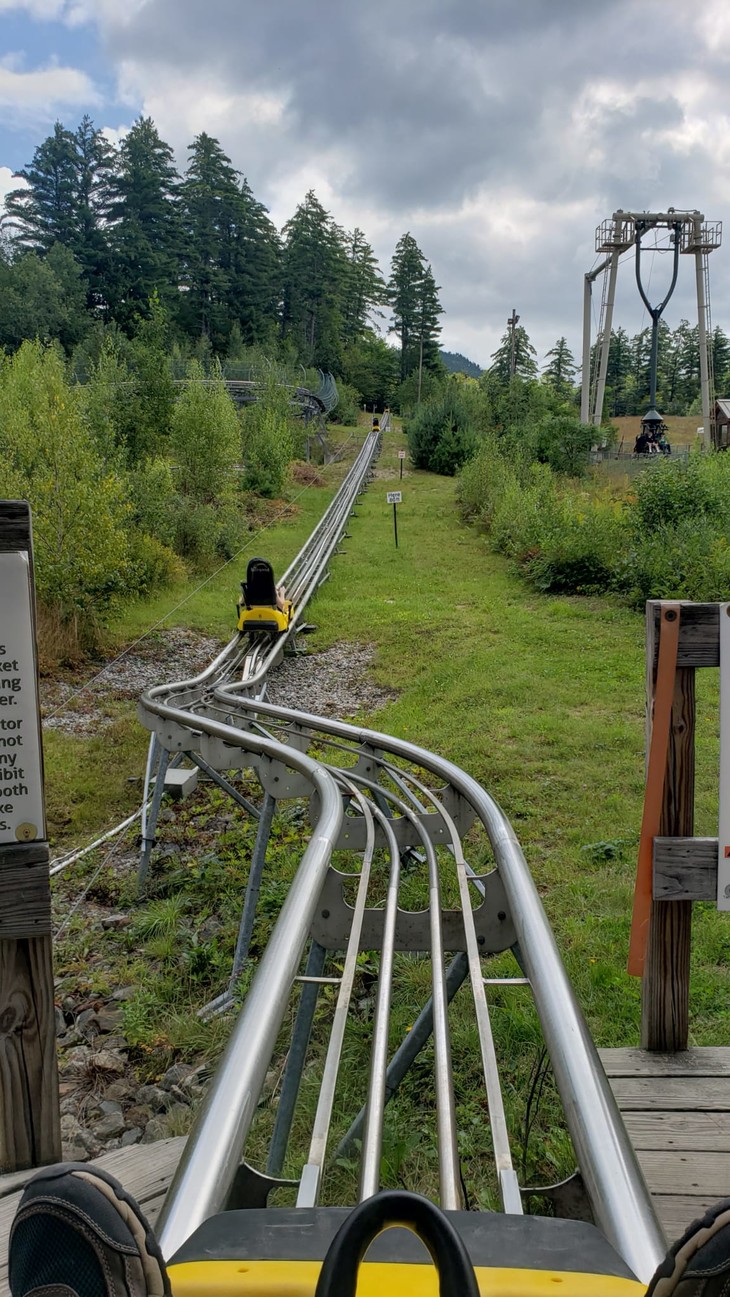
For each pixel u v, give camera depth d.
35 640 2.54
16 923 2.63
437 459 42.75
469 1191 3.26
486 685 11.67
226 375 47.94
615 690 11.22
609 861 6.56
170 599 19.56
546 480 25.72
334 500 32.44
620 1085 2.93
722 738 2.77
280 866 7.39
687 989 3.10
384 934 3.07
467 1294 0.79
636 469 30.73
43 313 66.62
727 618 2.73
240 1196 1.63
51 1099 2.77
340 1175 3.30
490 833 3.16
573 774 8.41
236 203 85.44
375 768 6.05
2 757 2.56
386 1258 1.14
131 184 79.69
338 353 97.69
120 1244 1.00
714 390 109.00
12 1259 1.04
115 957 6.49
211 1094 1.56
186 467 25.72
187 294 83.44
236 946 5.99
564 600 17.31
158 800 7.66
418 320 108.38
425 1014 3.37
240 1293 1.07
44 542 15.03
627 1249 1.21
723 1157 2.60
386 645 15.77
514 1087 3.90
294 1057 3.30
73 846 8.72
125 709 13.03
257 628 15.52
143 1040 5.29
